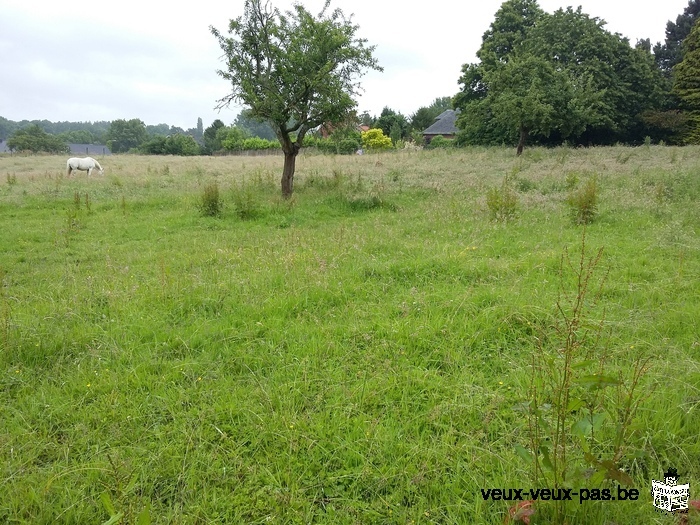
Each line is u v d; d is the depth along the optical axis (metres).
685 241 6.29
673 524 2.06
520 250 6.47
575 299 4.39
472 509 2.25
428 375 3.39
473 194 11.84
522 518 1.92
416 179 15.48
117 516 1.77
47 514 2.31
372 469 2.54
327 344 3.86
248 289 5.09
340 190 12.69
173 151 59.34
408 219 9.35
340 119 12.68
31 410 3.12
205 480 2.53
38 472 2.61
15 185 15.81
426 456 2.60
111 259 7.00
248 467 2.57
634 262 5.63
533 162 19.53
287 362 3.67
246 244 7.72
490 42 30.81
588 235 7.17
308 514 2.28
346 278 5.40
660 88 30.59
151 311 4.66
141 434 2.90
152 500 2.43
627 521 2.09
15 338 3.95
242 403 3.14
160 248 7.78
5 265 6.78
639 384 3.06
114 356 3.80
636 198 9.72
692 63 30.08
